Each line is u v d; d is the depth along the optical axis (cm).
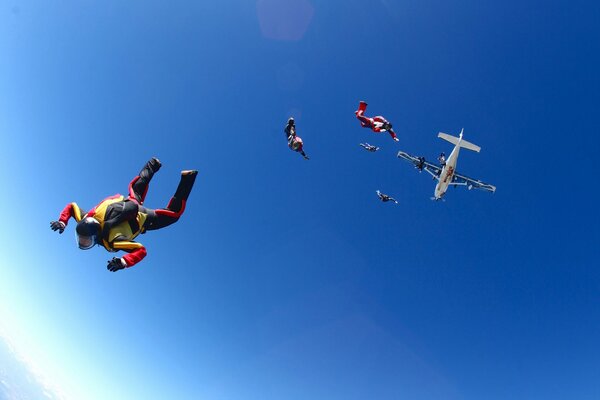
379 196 2333
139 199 708
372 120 1700
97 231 619
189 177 732
